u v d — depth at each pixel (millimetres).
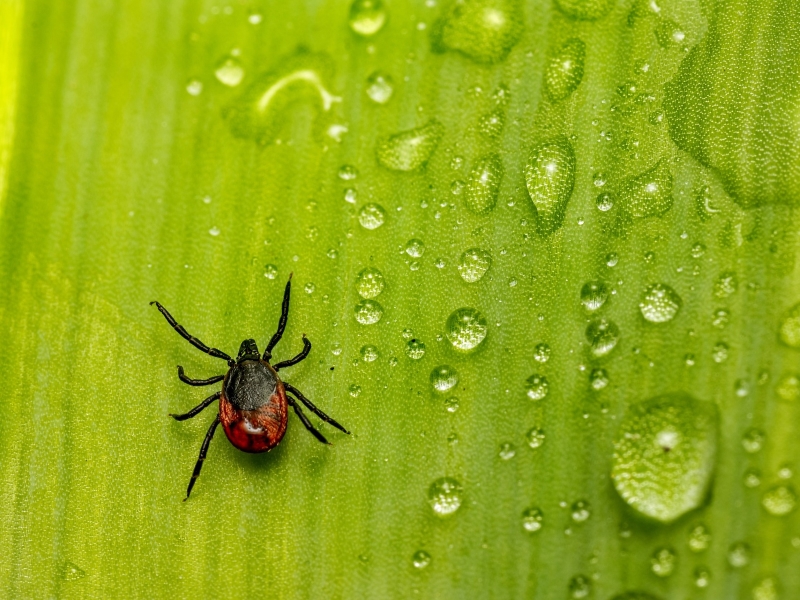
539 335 59
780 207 58
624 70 60
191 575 59
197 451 60
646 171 59
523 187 60
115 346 60
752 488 57
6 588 59
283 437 60
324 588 58
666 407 58
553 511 58
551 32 60
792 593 57
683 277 58
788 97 59
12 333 60
